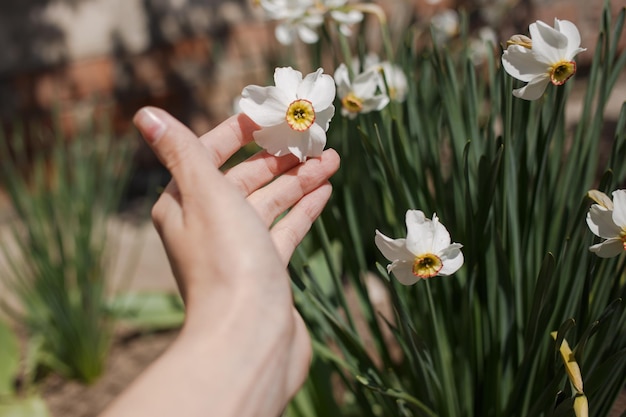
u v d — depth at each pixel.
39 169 1.08
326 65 1.34
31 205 1.05
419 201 0.62
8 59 1.51
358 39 0.78
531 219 0.59
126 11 1.55
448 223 0.64
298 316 0.50
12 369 1.02
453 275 0.63
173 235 0.47
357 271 0.68
